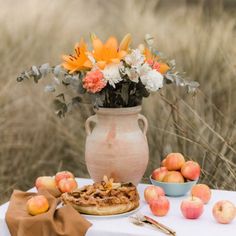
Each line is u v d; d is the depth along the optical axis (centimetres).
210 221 182
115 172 201
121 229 174
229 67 338
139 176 207
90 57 196
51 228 176
